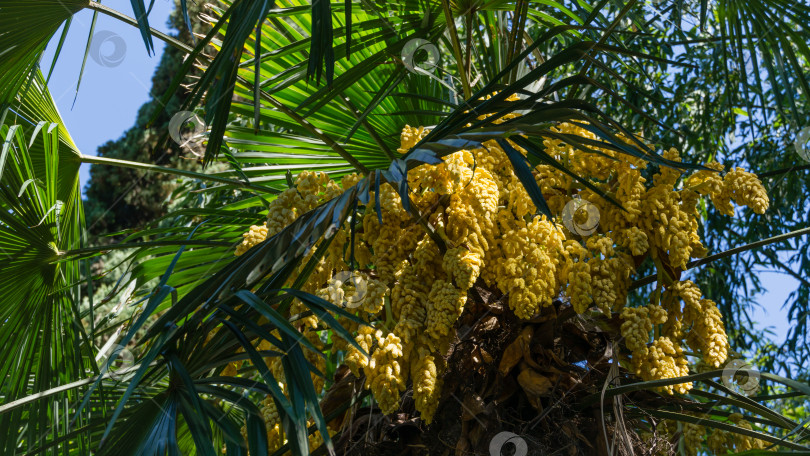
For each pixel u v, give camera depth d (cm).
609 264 205
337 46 255
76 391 249
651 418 219
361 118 232
